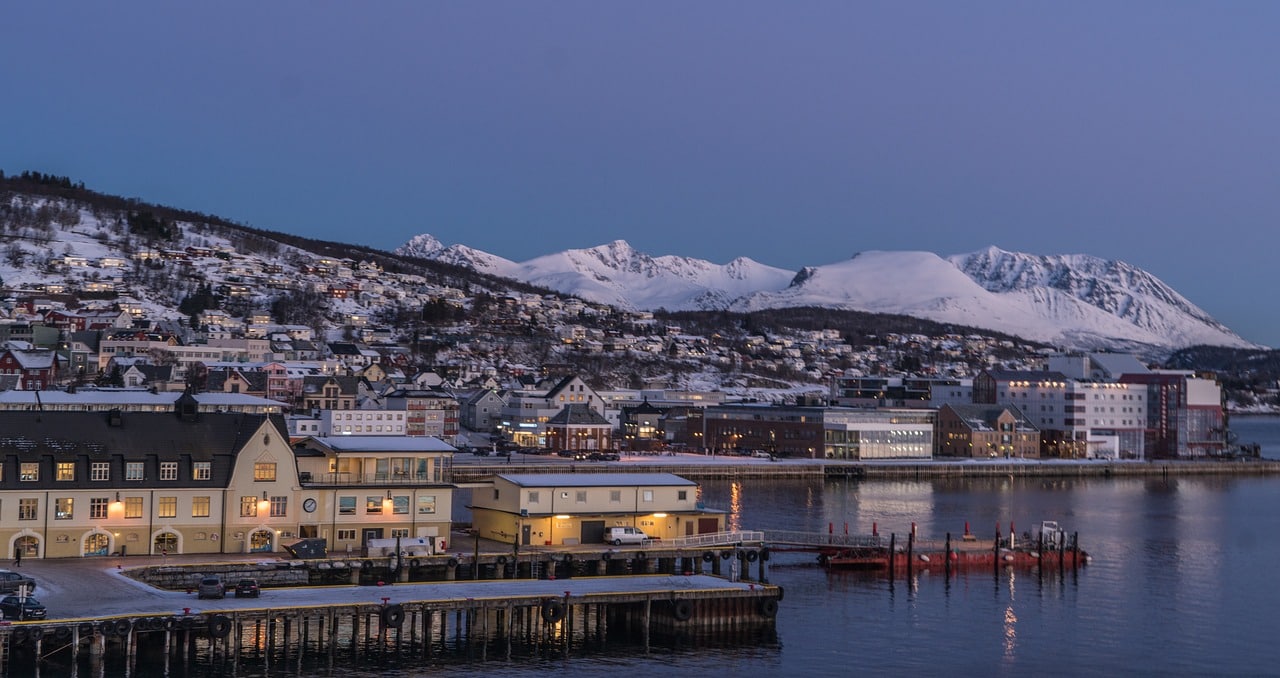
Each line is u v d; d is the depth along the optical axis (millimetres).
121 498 124250
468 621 116812
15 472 121062
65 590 106938
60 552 121875
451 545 138000
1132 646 121188
